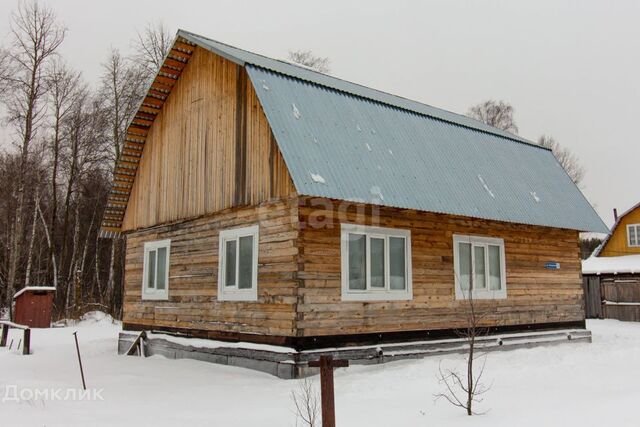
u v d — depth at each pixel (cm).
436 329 1363
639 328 2625
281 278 1166
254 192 1245
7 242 3616
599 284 3244
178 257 1524
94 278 4234
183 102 1572
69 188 3484
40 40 3122
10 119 3084
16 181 3606
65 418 752
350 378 1079
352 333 1197
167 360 1421
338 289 1187
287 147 1148
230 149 1345
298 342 1110
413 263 1341
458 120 1872
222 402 883
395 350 1265
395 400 869
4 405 845
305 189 1087
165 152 1633
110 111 3469
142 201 1728
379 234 1279
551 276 1723
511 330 1573
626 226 3619
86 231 4228
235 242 1323
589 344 1741
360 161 1257
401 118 1512
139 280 1695
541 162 1905
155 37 3356
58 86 3472
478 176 1549
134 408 834
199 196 1445
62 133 3562
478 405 815
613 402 801
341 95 1408
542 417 714
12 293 2914
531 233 1683
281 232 1182
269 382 1063
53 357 1530
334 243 1195
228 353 1273
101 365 1364
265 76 1275
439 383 994
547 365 1247
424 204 1292
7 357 1522
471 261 1484
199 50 1522
